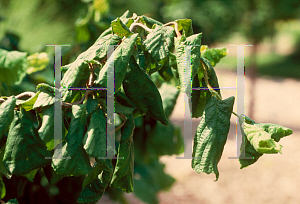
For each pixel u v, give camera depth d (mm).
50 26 2209
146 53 940
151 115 899
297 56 14453
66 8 2320
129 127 875
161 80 1378
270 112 7020
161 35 875
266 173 4402
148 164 1930
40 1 2244
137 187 1771
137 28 962
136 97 888
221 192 3963
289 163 4656
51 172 867
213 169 848
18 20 2129
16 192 1184
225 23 5289
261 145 832
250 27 5434
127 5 2428
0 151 876
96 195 868
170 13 5000
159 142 1375
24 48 2023
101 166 858
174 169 4520
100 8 1500
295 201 3740
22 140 831
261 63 13898
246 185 4113
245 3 5223
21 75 1065
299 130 5977
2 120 812
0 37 1733
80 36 1547
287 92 9148
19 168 827
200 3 5070
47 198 1293
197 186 4082
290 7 5199
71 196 1251
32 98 829
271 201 3762
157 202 1867
